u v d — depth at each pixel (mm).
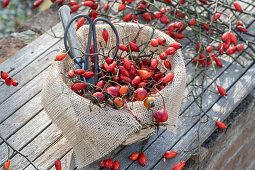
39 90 749
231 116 755
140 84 604
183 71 604
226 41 728
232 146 816
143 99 557
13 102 728
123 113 561
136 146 674
